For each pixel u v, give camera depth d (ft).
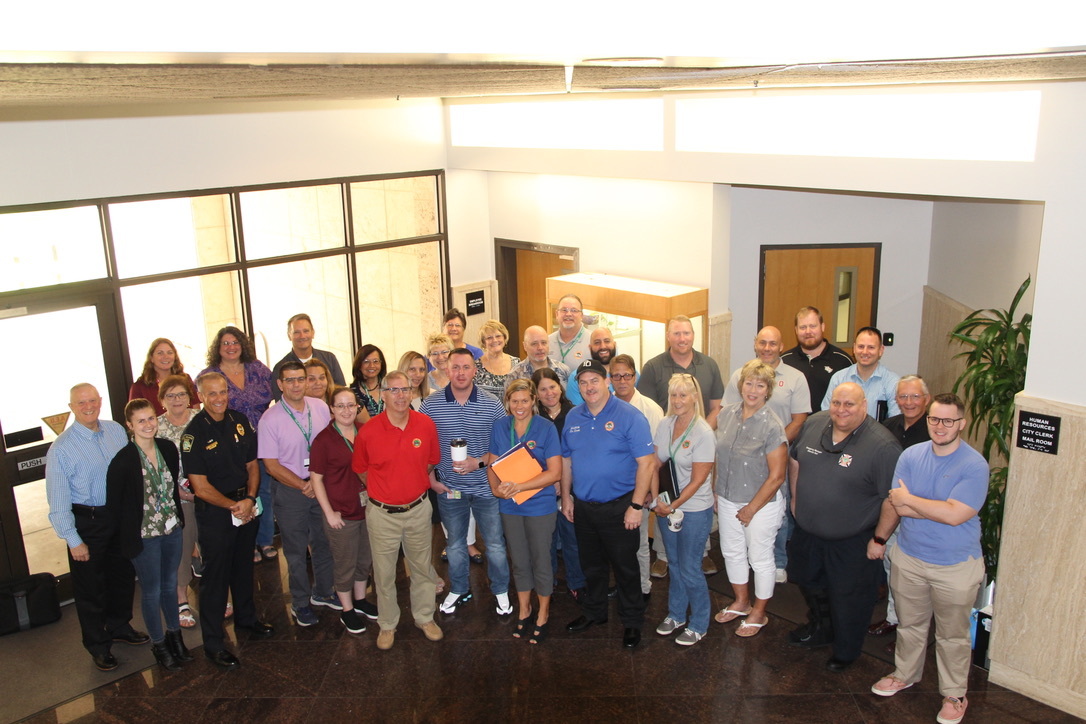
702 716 12.76
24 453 16.89
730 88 14.75
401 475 13.89
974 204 20.11
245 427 14.37
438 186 24.22
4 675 14.46
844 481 13.06
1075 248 11.69
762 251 22.49
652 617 15.43
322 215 21.83
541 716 12.86
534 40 5.89
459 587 15.72
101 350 18.04
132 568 14.65
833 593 13.53
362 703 13.33
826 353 17.78
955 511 11.85
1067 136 11.62
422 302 24.66
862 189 15.26
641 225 21.50
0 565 16.60
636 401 15.12
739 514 14.14
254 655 14.74
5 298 16.47
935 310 22.59
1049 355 12.16
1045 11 7.10
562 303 18.71
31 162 16.60
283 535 15.19
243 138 19.76
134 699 13.69
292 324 18.70
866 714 12.74
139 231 18.42
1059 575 12.51
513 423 14.35
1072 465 12.07
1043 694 13.01
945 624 12.39
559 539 17.43
